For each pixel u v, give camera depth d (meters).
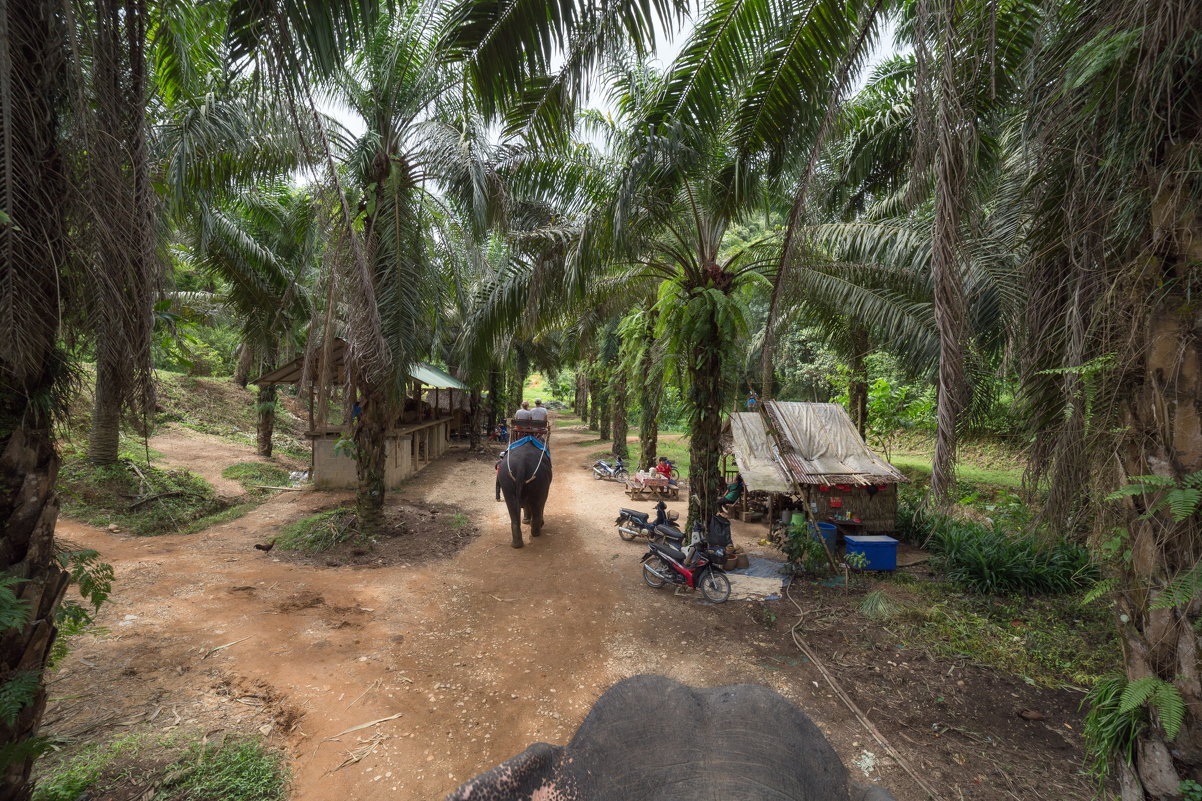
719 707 1.09
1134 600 2.36
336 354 12.91
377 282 8.66
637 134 6.52
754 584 8.08
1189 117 2.05
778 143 6.52
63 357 2.32
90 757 3.83
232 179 8.48
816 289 8.80
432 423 18.22
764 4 5.32
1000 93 4.36
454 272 10.61
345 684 5.05
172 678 4.95
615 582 8.14
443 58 4.51
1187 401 2.12
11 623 1.98
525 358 26.64
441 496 13.63
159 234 2.76
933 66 2.90
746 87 6.08
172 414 17.25
